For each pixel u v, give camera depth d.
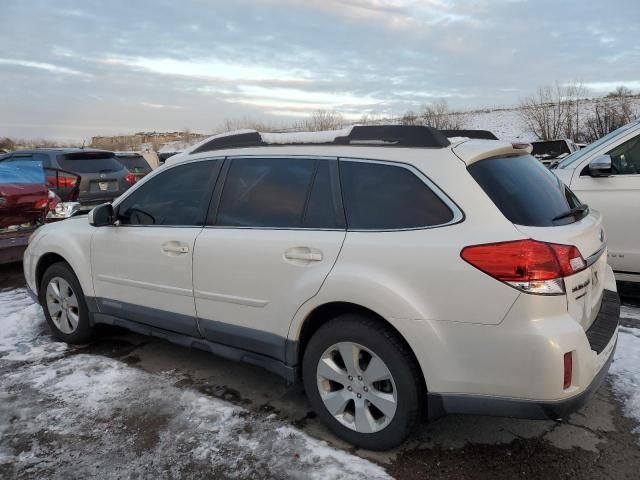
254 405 3.46
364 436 2.88
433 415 2.67
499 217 2.58
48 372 3.99
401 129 2.97
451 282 2.54
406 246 2.68
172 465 2.84
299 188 3.18
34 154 9.98
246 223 3.35
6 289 6.48
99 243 4.14
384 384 2.83
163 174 3.89
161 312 3.78
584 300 2.68
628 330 4.44
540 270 2.42
